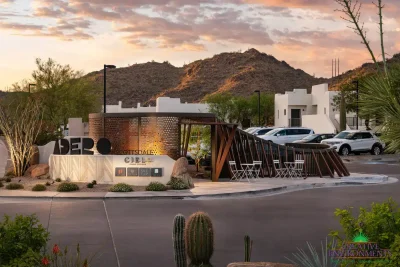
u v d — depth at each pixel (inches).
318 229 563.5
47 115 2285.9
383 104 200.2
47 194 844.6
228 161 1081.4
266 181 1048.8
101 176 965.8
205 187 936.9
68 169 995.3
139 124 1059.9
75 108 2394.2
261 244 487.5
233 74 7303.2
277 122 3102.9
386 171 1364.4
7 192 871.7
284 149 1157.1
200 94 7042.3
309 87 6968.5
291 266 261.0
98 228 571.5
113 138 1077.1
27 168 1138.7
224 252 453.7
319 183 1028.5
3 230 288.0
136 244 490.3
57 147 1069.8
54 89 2330.2
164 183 943.0
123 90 7175.2
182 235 335.0
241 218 639.1
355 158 1770.4
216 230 559.5
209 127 1184.2
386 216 272.8
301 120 2913.4
